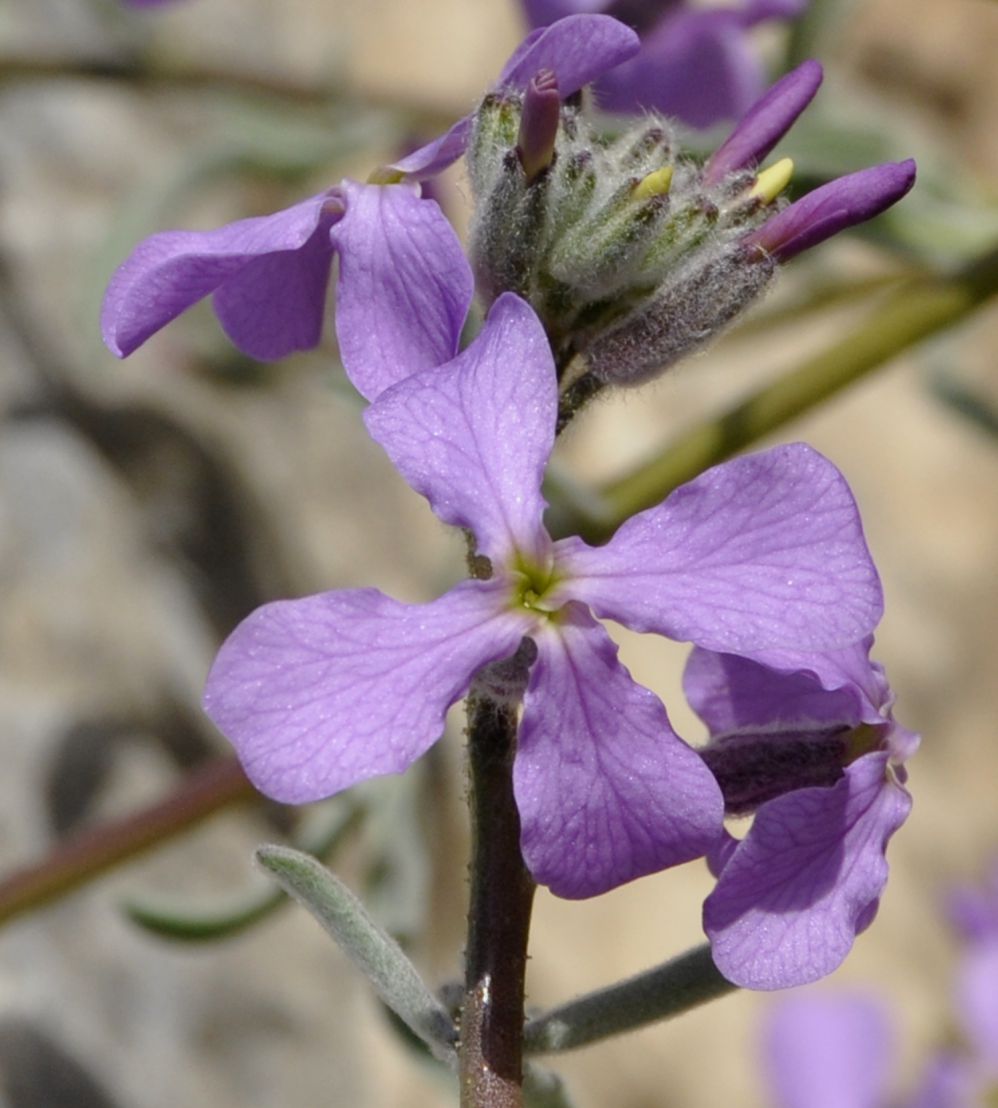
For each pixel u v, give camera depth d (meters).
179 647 0.33
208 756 0.32
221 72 0.33
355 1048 0.32
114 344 0.16
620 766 0.15
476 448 0.15
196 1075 0.30
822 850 0.15
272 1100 0.31
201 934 0.22
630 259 0.16
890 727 0.16
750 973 0.15
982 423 0.30
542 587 0.15
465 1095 0.15
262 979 0.31
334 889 0.16
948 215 0.26
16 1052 0.28
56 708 0.31
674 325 0.16
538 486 0.15
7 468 0.32
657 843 0.15
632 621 0.15
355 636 0.15
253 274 0.17
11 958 0.29
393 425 0.15
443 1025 0.16
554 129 0.16
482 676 0.15
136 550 0.33
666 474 0.24
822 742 0.16
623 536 0.15
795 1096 0.30
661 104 0.24
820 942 0.15
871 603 0.15
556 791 0.15
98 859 0.24
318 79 0.33
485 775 0.16
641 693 0.15
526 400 0.15
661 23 0.24
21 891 0.24
